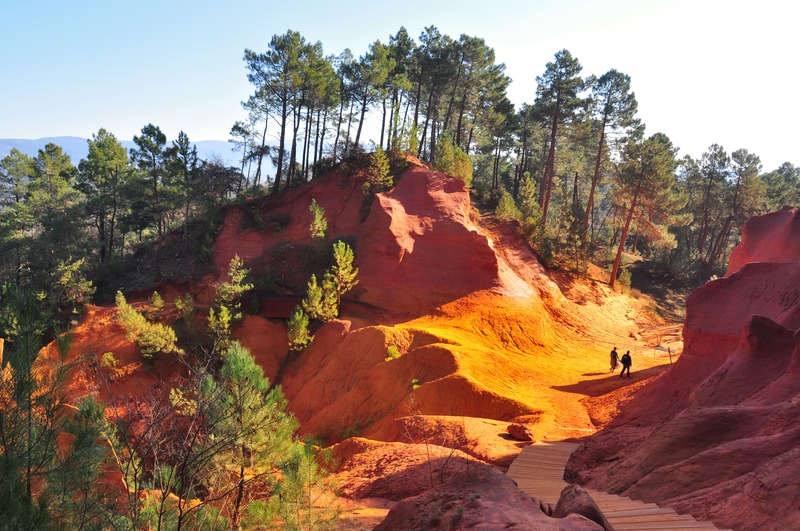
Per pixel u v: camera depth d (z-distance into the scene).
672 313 62.75
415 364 33.41
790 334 18.06
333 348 43.09
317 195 61.53
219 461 8.31
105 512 6.27
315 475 9.43
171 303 49.31
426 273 49.34
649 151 60.34
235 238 57.19
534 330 45.62
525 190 63.94
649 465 12.83
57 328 6.31
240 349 9.11
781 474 8.66
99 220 71.19
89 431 6.20
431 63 75.00
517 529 6.16
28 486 5.72
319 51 65.94
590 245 69.00
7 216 69.50
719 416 13.11
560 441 20.89
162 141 59.75
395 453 18.73
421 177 58.16
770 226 36.28
